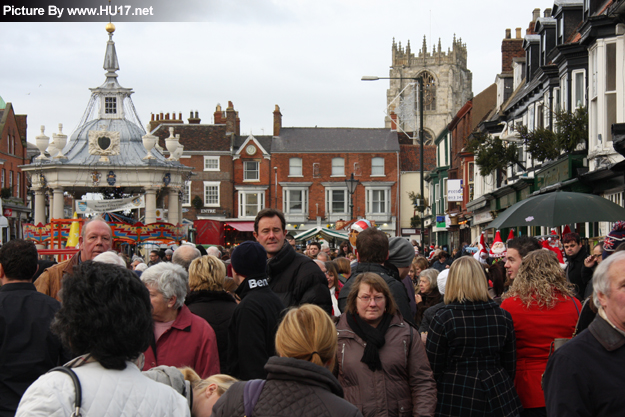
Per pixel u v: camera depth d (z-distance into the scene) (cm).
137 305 303
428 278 886
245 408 310
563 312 546
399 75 10256
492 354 524
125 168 2812
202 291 576
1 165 4938
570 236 863
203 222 3675
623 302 334
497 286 877
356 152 6100
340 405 304
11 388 457
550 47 2373
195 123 6450
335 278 842
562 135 1706
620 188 1554
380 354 485
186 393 351
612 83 1638
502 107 3172
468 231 3991
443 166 4641
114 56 3189
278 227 607
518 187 2512
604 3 1794
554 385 342
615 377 333
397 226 6069
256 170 6059
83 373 285
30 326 470
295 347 322
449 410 514
